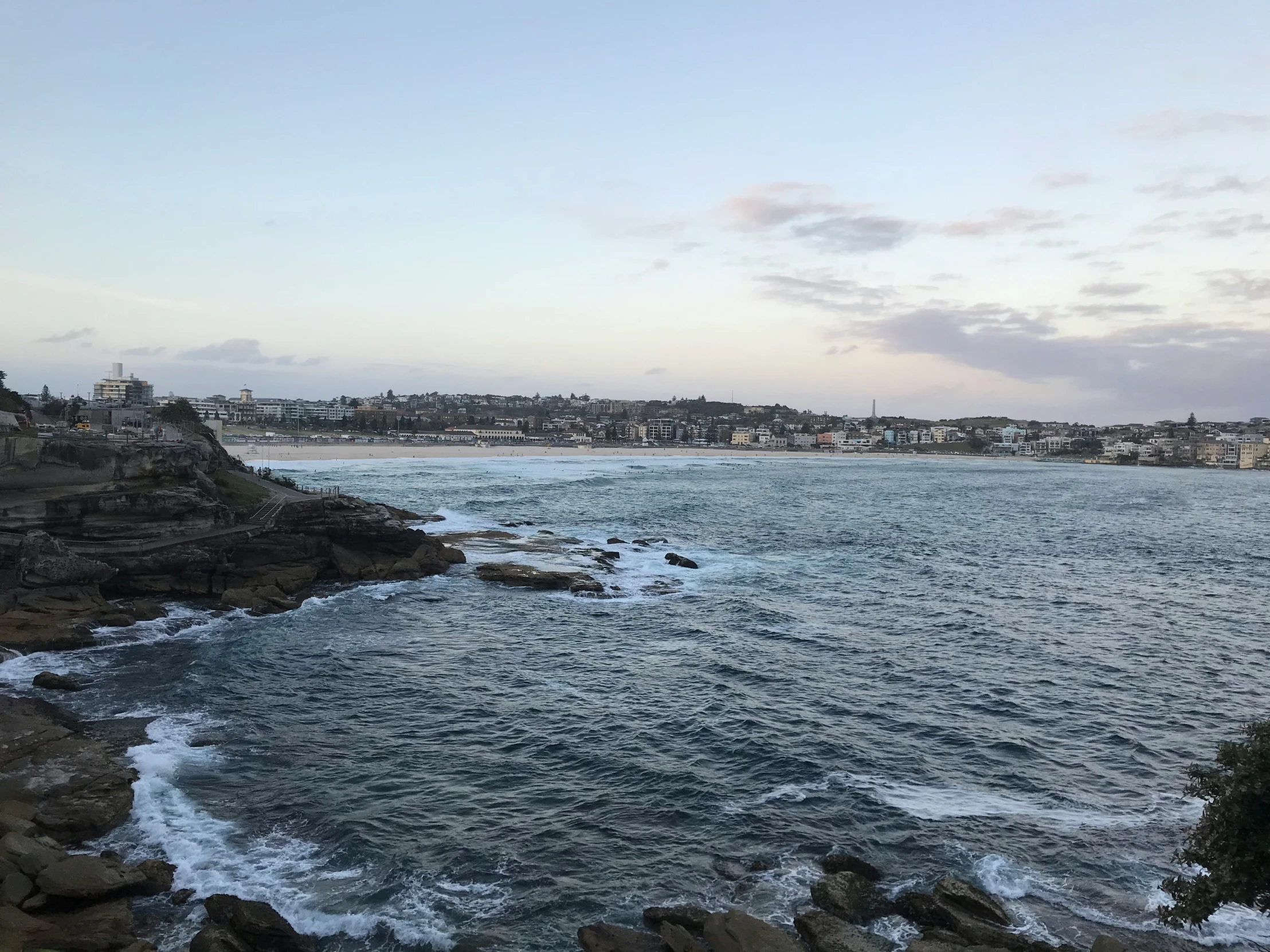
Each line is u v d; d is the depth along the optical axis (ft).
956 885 74.69
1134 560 275.18
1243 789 61.00
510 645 156.56
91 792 87.20
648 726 116.88
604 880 78.23
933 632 171.42
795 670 143.95
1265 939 70.85
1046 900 75.77
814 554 271.49
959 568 251.80
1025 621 183.01
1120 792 98.68
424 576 214.69
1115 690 136.26
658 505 417.28
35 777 89.66
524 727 115.85
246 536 189.88
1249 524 394.52
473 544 263.70
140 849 79.77
